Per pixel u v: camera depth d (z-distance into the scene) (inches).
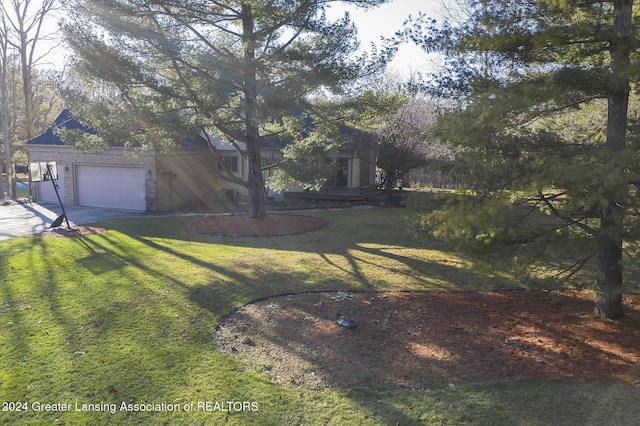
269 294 326.0
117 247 486.3
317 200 919.7
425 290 337.7
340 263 424.5
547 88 219.1
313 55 501.7
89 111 516.4
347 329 258.1
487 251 224.1
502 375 202.4
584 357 217.6
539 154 230.5
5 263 406.3
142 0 487.5
